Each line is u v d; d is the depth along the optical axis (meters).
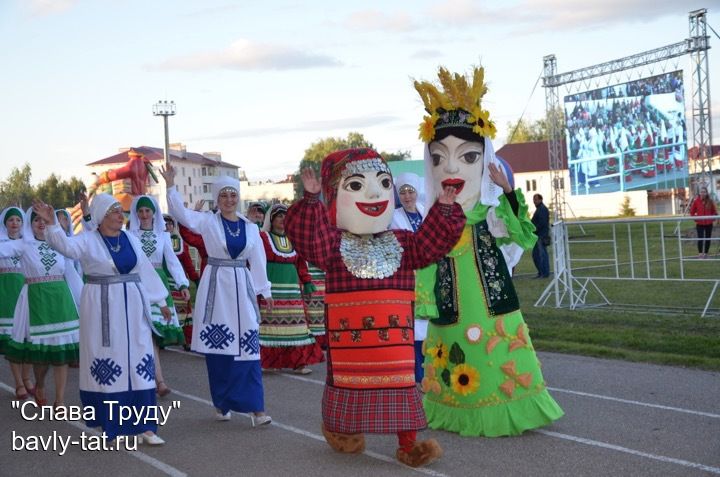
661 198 57.62
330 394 6.18
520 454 6.27
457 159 7.10
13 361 8.62
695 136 33.50
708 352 9.72
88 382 6.93
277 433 7.30
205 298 7.71
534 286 18.02
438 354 7.10
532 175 74.69
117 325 6.88
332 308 6.15
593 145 37.59
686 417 7.14
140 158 11.99
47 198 59.53
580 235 30.53
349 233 6.27
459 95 7.15
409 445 6.12
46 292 8.52
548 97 36.25
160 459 6.62
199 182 74.81
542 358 10.11
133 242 7.15
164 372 10.72
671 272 18.44
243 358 7.57
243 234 7.88
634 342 10.48
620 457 6.08
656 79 34.56
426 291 7.00
